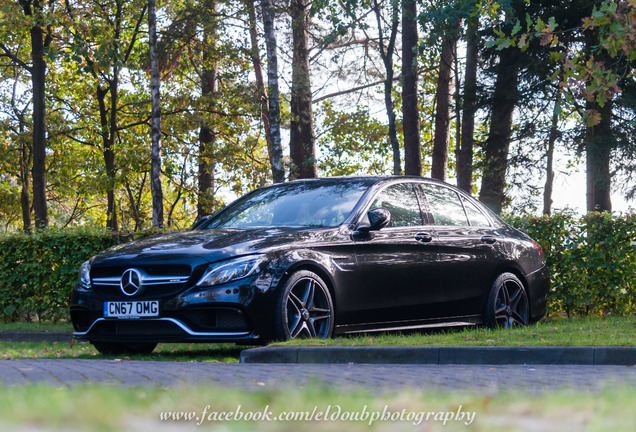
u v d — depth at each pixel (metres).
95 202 49.97
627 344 7.22
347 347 7.39
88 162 38.97
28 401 2.88
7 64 34.31
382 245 9.00
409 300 9.23
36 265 15.74
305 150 34.22
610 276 13.74
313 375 4.92
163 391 3.57
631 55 10.14
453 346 7.35
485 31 24.55
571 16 23.80
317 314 8.34
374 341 7.91
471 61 27.91
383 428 2.46
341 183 9.62
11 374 4.91
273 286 7.94
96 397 3.00
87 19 32.16
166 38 31.95
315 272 8.36
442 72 30.59
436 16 22.92
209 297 7.82
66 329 13.91
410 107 27.73
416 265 9.30
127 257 8.30
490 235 10.46
